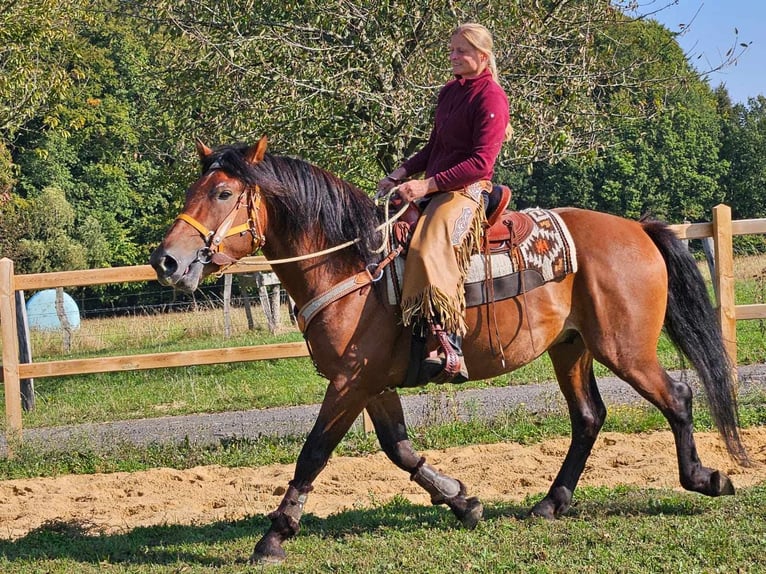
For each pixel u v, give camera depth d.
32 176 33.16
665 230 5.36
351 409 4.69
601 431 7.86
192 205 4.47
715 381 5.26
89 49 31.34
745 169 40.31
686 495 5.53
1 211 23.88
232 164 4.52
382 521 5.38
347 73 9.88
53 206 31.16
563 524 5.03
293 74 10.00
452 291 4.61
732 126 40.44
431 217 4.69
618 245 5.12
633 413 8.13
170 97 12.11
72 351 16.11
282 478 7.08
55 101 15.95
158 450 8.09
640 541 4.54
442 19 10.26
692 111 35.66
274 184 4.61
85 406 10.94
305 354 8.17
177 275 4.34
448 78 10.13
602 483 6.26
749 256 17.45
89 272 8.28
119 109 33.41
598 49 10.84
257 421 9.40
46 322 20.27
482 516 5.29
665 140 34.88
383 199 4.98
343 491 6.52
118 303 33.84
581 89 10.38
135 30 13.25
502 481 6.52
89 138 33.50
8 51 13.61
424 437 7.88
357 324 4.65
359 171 10.59
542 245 5.01
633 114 10.98
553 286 5.03
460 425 8.13
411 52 10.30
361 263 4.74
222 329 16.56
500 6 10.19
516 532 4.89
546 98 10.22
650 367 5.12
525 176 33.25
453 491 5.07
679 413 5.14
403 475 6.95
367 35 10.07
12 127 15.27
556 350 5.44
